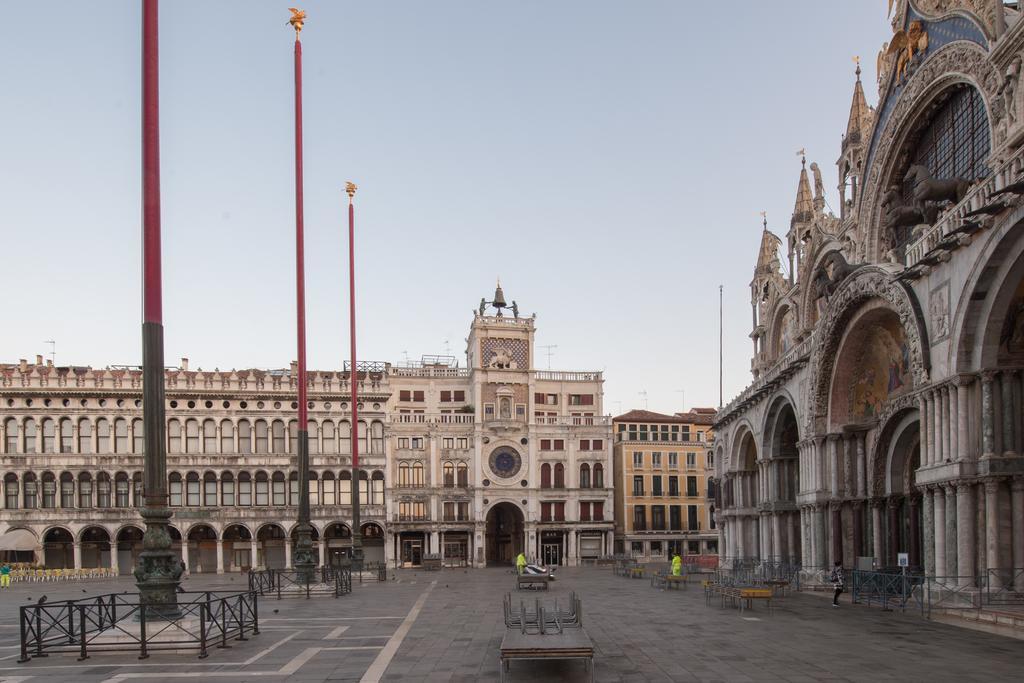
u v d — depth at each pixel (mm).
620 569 72750
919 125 41562
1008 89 31578
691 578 58500
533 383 105375
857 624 29234
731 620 30828
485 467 101875
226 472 90750
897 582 35344
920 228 35625
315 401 94062
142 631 22453
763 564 51812
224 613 25188
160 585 24234
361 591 49438
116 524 86750
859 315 40312
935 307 31875
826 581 44094
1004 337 29125
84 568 84062
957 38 36219
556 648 18219
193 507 89125
